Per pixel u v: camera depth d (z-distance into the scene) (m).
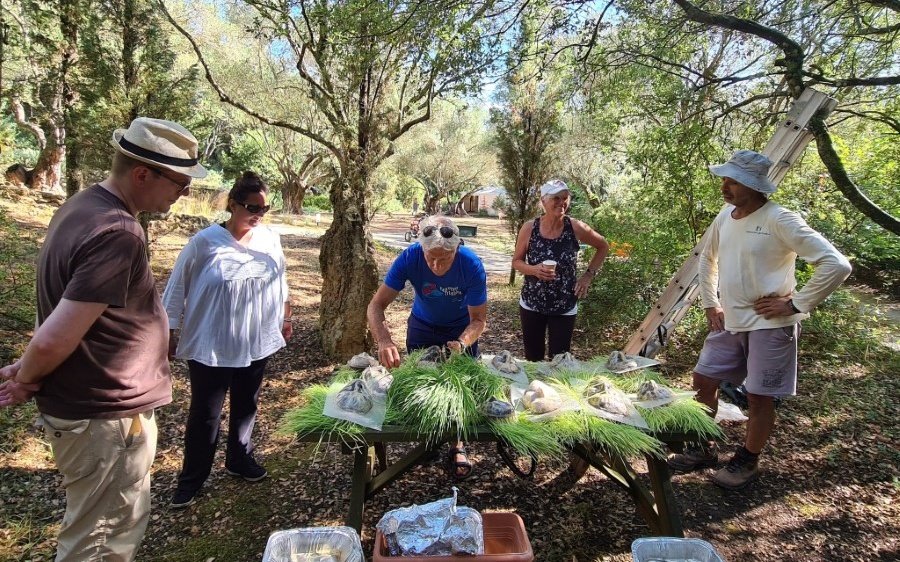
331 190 5.20
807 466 3.29
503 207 9.94
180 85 6.38
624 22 5.02
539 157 9.27
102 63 5.90
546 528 2.68
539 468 3.23
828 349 5.38
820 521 2.77
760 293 2.74
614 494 2.98
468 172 33.66
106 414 1.79
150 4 5.65
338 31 4.21
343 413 2.12
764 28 3.68
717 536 2.65
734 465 3.04
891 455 3.40
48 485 2.97
